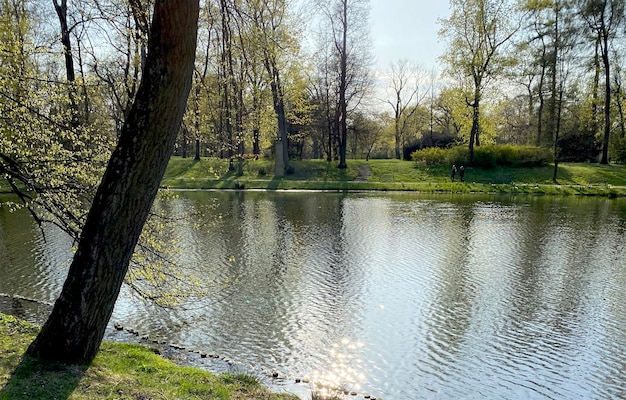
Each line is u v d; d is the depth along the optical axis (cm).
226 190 3319
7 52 742
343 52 3928
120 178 433
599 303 1062
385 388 704
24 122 726
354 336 882
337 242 1666
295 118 3859
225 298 1077
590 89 4003
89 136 783
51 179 702
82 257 452
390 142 6838
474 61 3472
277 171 3828
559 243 1658
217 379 572
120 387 458
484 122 3850
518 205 2664
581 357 811
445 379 734
